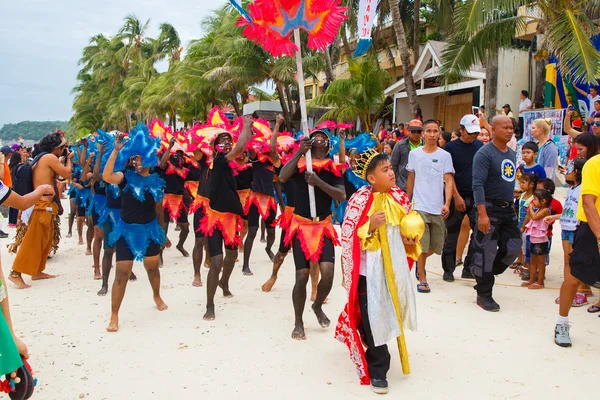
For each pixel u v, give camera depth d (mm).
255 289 6703
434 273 7367
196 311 5812
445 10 21969
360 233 3848
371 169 3951
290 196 5746
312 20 5156
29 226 6953
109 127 70938
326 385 3967
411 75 17172
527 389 3877
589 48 10125
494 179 5637
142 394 3857
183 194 8656
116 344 4848
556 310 5660
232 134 6125
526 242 6621
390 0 17031
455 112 20484
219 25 31578
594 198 4242
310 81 41844
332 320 5445
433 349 4617
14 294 6664
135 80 52344
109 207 6480
